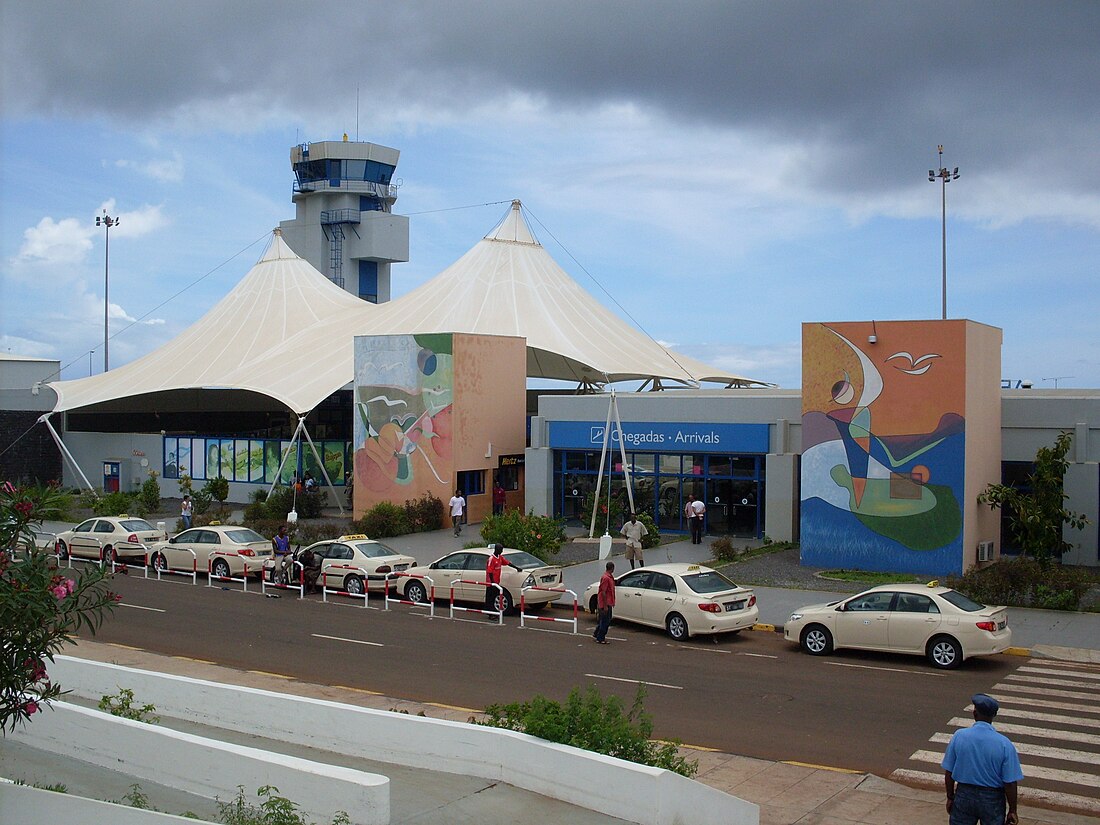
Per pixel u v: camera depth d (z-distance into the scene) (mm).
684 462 36219
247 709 12578
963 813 8328
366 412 40938
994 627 17750
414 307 55219
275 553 27359
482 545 29328
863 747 13234
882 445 28469
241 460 49312
